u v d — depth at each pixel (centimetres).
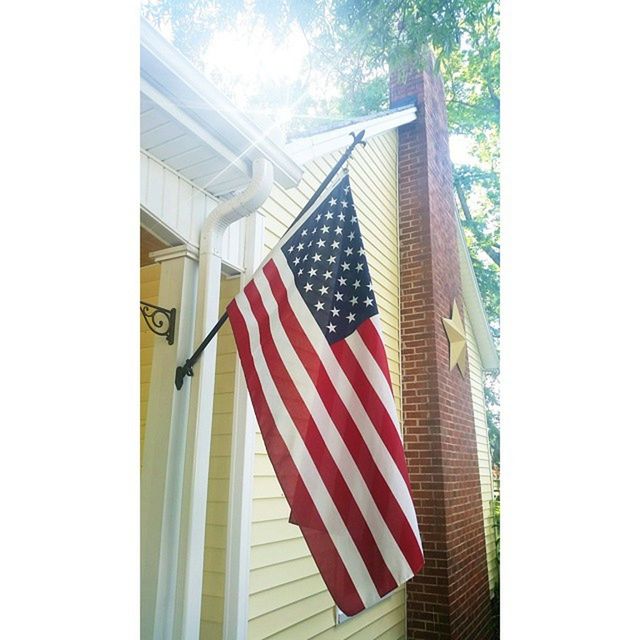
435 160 508
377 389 175
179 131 189
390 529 162
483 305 573
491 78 429
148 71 172
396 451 170
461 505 448
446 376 468
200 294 212
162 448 199
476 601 445
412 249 486
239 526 226
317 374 176
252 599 250
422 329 464
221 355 247
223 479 234
